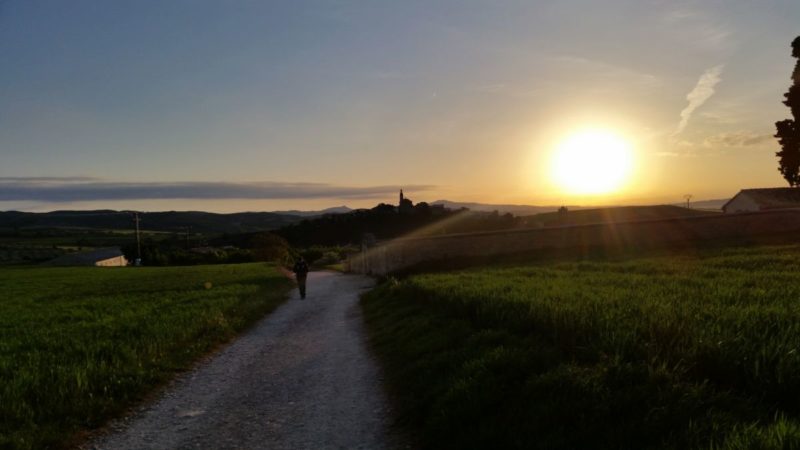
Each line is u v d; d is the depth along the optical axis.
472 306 12.73
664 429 5.27
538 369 7.46
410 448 6.53
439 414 6.82
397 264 40.91
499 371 7.59
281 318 20.22
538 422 5.86
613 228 43.03
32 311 21.55
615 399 5.89
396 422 7.44
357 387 9.44
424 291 17.16
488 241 42.25
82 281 44.41
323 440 7.04
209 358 13.00
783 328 7.56
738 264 21.33
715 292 12.57
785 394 5.76
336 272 62.69
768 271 18.28
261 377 10.84
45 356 11.41
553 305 10.77
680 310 9.70
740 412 5.44
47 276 53.75
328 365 11.47
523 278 19.27
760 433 4.62
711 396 5.80
